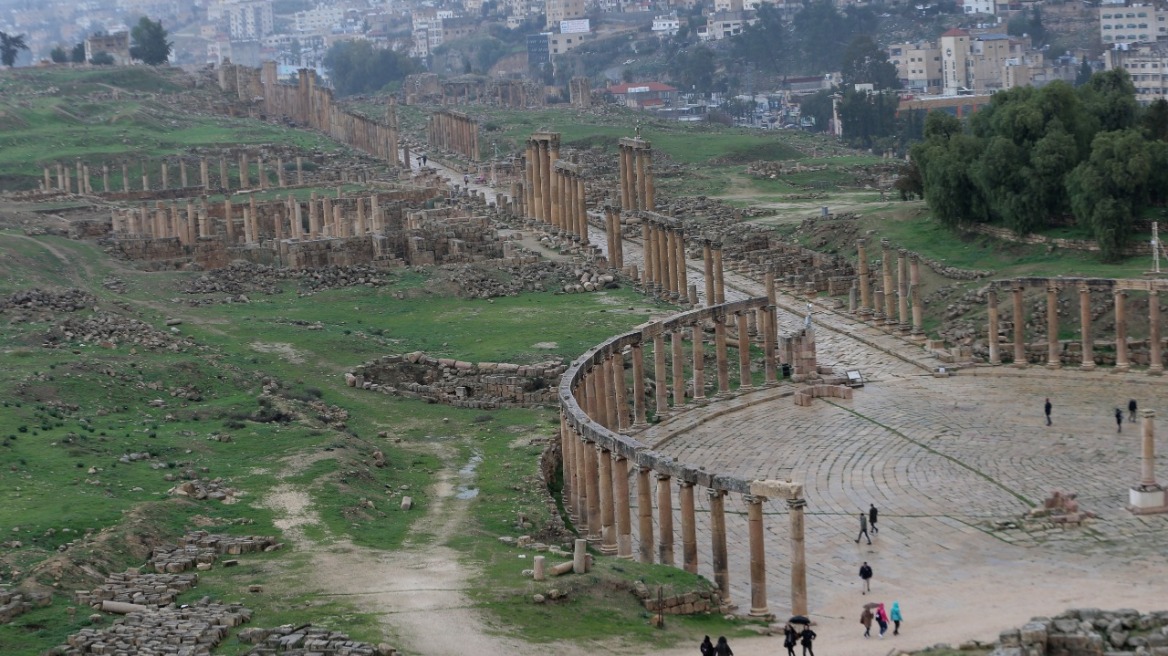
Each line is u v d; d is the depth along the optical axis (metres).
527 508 112.88
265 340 163.62
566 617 88.69
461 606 88.25
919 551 109.38
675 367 151.12
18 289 178.38
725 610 96.44
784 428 143.00
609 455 109.56
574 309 182.12
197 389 142.75
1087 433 136.38
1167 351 156.88
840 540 112.12
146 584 91.88
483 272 199.62
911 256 171.00
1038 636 83.69
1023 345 160.50
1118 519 114.00
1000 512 116.81
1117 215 175.50
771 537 113.44
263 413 134.62
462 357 157.88
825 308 186.25
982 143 197.38
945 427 140.38
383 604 88.81
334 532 103.44
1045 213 186.62
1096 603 95.44
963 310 174.00
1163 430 135.88
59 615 87.12
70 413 130.88
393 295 190.38
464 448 131.00
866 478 126.56
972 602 97.62
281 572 95.00
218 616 85.94
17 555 94.44
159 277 197.25
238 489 112.38
